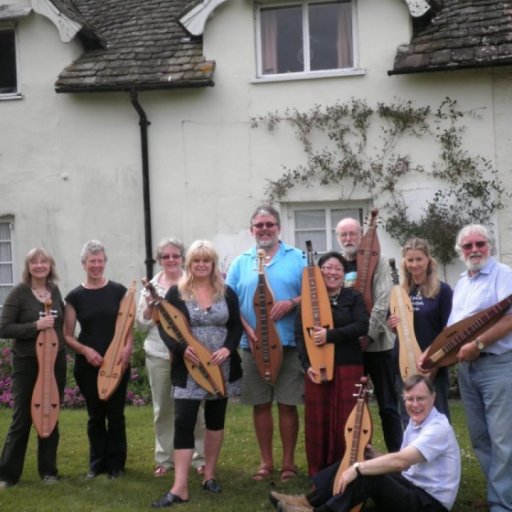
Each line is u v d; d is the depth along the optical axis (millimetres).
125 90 10922
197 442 6492
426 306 5617
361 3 10430
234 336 5809
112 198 11297
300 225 10891
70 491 5926
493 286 5102
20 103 11539
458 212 10164
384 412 5965
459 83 10133
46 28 11414
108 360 6062
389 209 10375
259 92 10805
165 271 6312
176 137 11078
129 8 12477
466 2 10641
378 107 10375
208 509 5492
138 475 6328
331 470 5148
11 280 11781
